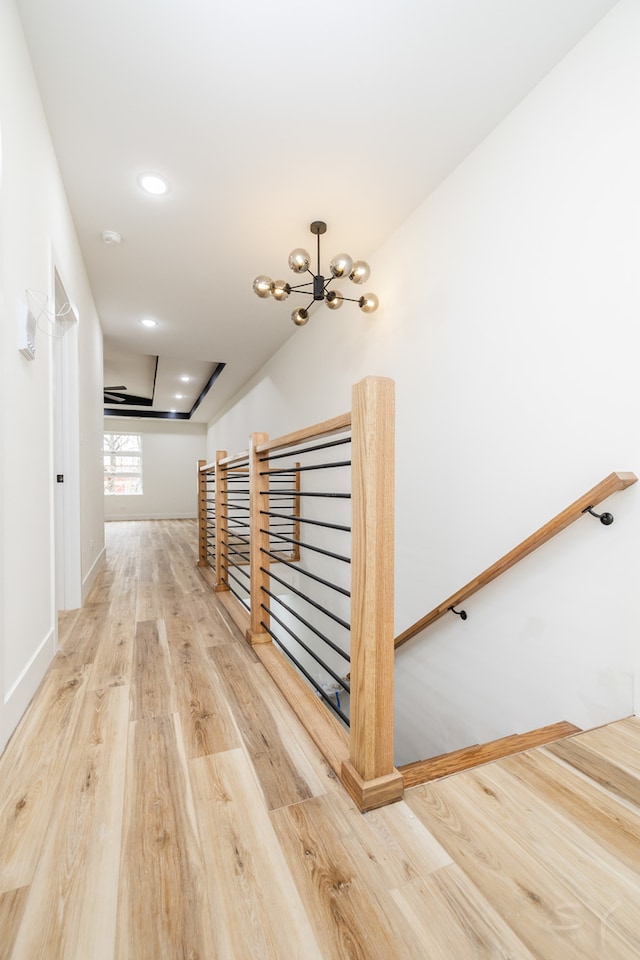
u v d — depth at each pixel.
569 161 1.60
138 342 4.89
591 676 1.51
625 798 1.02
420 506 2.46
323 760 1.19
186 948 0.69
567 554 1.60
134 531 7.60
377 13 1.48
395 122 1.95
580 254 1.56
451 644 2.21
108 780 1.09
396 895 0.78
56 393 2.67
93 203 2.49
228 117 1.92
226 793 1.05
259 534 2.05
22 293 1.49
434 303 2.38
